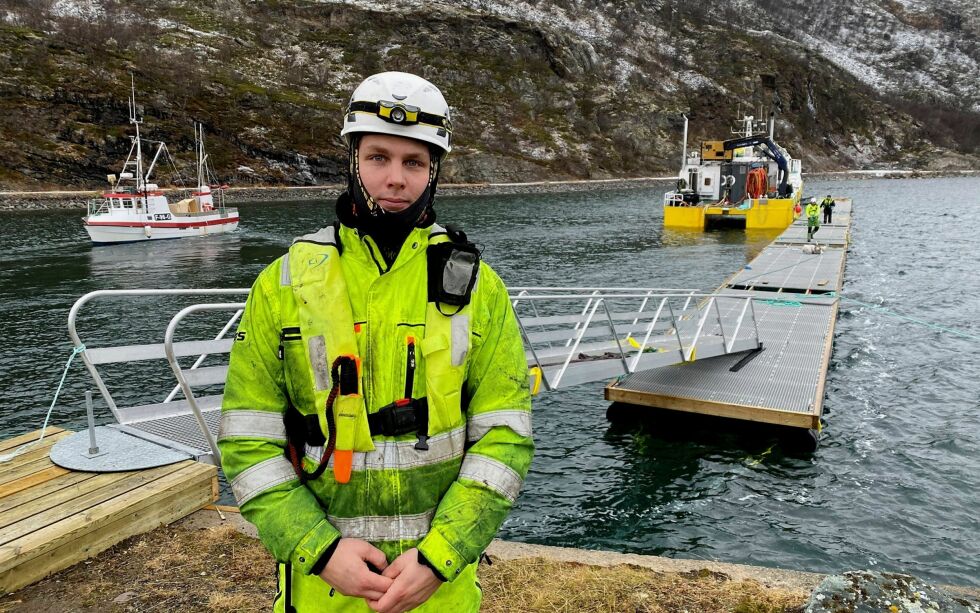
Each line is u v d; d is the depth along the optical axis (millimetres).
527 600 3912
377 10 123188
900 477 8602
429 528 1598
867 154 151375
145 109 71688
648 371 11383
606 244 33969
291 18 120562
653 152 108562
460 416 1619
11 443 5562
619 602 3906
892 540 7207
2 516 4395
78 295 21328
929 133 163250
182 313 4824
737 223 41875
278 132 78125
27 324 17359
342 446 1489
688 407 9992
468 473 1570
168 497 4840
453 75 112250
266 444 1562
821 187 94438
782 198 40688
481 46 120125
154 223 35625
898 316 17750
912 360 13758
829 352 12500
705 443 9609
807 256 25531
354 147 1592
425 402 1559
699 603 3924
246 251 32375
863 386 12203
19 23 85250
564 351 9453
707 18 187125
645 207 56781
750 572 4328
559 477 8695
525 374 1713
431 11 123625
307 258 1548
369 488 1542
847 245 30469
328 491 1548
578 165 96688
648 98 128125
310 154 75875
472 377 1671
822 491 8258
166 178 65688
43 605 3896
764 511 7832
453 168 85562
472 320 1611
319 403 1518
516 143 98375
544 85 116562
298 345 1548
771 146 42312
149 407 5438
